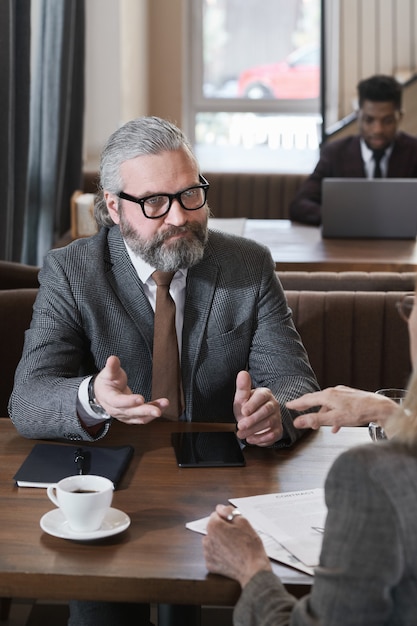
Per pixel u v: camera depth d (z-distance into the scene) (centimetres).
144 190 230
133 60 711
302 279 328
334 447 219
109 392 208
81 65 548
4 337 290
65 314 246
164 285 244
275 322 254
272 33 826
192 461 207
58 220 526
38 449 213
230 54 830
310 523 177
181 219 231
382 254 419
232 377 252
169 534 175
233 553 158
